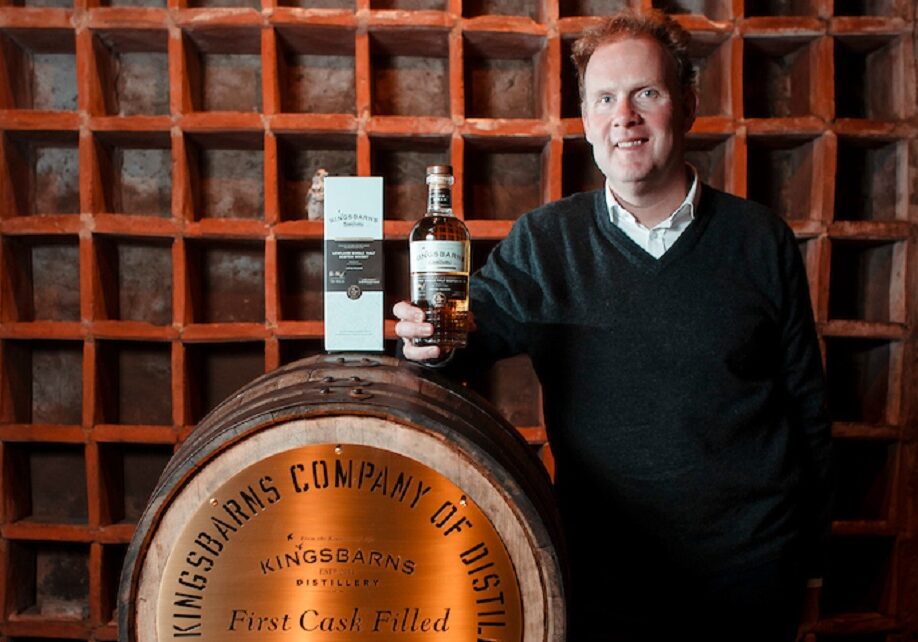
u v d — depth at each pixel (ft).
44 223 5.87
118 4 6.31
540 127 5.91
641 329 3.91
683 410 3.85
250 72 6.43
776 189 6.57
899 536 6.04
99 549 5.93
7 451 6.01
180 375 5.92
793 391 4.27
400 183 6.48
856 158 6.51
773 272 4.04
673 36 4.04
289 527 2.92
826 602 6.47
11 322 5.96
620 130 3.84
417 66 6.48
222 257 6.49
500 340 4.20
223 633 2.92
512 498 2.90
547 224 4.24
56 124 5.84
